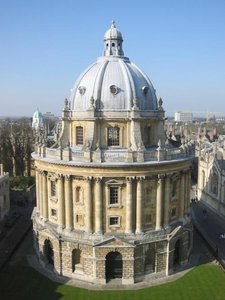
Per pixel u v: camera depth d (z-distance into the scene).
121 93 61.06
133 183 57.78
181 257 64.50
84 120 61.22
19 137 142.50
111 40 67.19
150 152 58.28
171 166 60.28
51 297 54.00
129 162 56.72
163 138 65.88
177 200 64.62
